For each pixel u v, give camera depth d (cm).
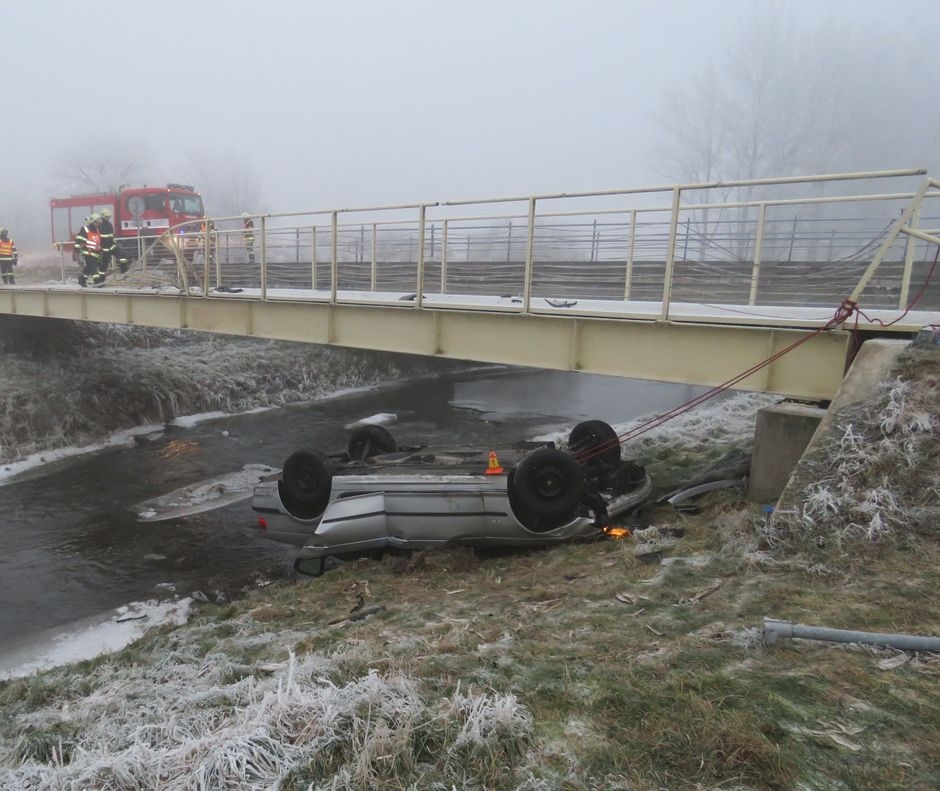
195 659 515
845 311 666
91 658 634
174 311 1392
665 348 781
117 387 1834
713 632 405
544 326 873
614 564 581
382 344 1056
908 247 689
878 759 279
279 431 1814
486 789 278
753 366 728
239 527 1073
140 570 913
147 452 1589
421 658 409
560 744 303
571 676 366
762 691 330
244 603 691
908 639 352
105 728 367
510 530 723
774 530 527
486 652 412
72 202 2777
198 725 343
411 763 293
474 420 1923
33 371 1811
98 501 1219
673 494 830
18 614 791
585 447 915
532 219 862
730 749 287
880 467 535
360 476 772
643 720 313
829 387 690
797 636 371
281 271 1736
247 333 1259
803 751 286
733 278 1022
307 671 386
